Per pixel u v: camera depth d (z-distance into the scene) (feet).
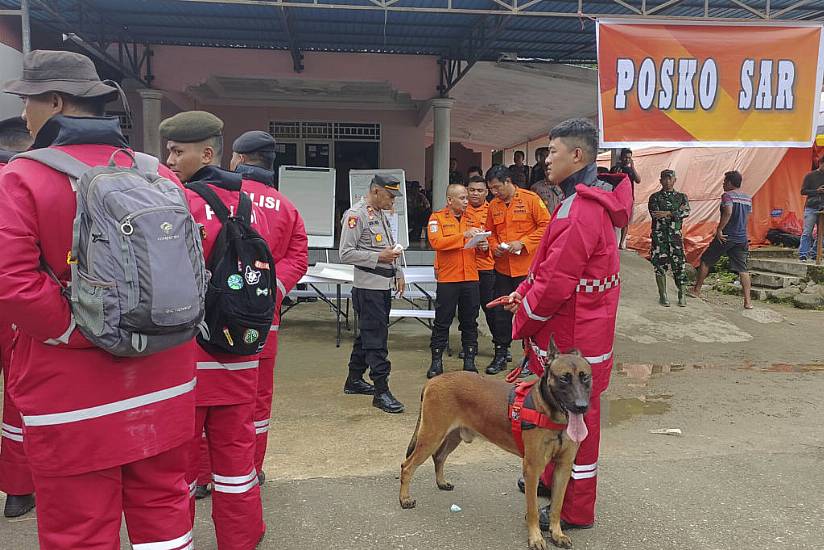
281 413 17.03
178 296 6.31
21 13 20.94
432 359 20.80
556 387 9.43
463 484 12.63
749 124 21.71
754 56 21.47
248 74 36.83
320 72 37.52
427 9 21.79
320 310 32.40
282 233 11.02
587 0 26.32
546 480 11.69
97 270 6.00
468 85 42.16
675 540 10.52
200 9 29.22
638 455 14.21
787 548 10.32
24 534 10.41
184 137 9.39
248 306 8.30
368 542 10.34
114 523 6.79
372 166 50.21
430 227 20.08
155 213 6.25
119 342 6.09
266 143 11.64
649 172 48.01
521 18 30.63
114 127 6.98
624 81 21.31
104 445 6.54
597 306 10.30
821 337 27.12
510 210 20.84
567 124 10.30
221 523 9.27
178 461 7.30
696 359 23.47
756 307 32.48
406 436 15.37
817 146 42.24
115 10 29.48
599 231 9.96
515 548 10.26
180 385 7.14
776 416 17.12
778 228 43.75
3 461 10.89
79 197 6.13
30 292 5.88
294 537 10.43
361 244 17.34
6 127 11.79
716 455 14.15
